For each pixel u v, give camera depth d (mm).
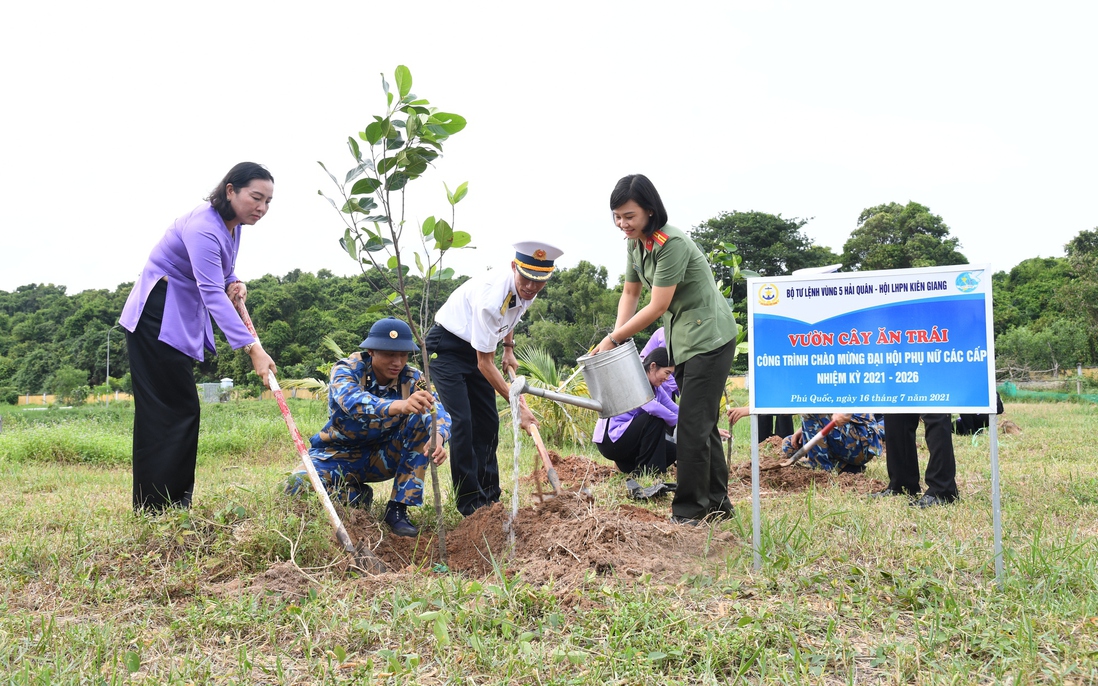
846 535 4133
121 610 3229
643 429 7125
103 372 71438
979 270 3508
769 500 5488
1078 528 4453
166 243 4422
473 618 2961
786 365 3740
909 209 53062
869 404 3623
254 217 4434
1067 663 2535
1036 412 17328
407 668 2592
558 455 8266
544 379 10805
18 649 2762
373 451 4738
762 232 48531
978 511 4938
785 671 2545
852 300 3662
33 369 74375
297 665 2719
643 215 4359
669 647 2713
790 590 3332
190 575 3523
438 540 4371
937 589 3213
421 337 4035
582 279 38594
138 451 4391
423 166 3914
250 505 4211
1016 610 3014
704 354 4516
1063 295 39719
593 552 3654
